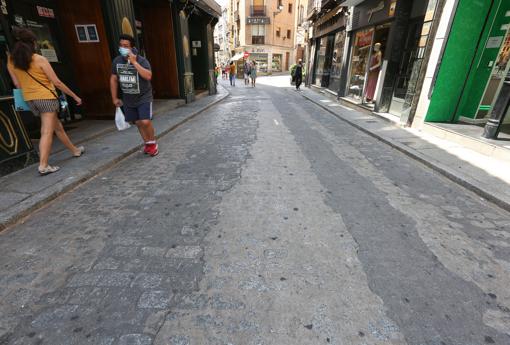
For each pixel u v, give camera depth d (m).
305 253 2.55
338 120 8.84
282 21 38.22
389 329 1.83
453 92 6.67
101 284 2.18
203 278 2.25
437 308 2.00
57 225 2.98
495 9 5.88
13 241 2.71
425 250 2.63
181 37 10.78
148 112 4.82
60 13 6.62
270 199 3.55
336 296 2.08
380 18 8.89
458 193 3.86
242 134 6.82
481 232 2.94
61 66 6.82
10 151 4.02
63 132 4.54
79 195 3.65
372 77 9.98
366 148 5.86
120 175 4.31
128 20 7.16
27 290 2.12
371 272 2.33
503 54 6.16
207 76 14.72
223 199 3.54
